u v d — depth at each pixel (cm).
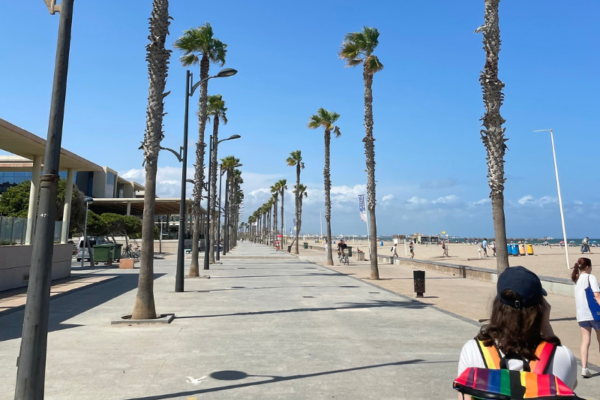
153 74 1069
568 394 158
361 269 2925
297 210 5516
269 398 525
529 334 179
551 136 3025
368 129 2241
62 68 498
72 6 512
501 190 1115
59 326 969
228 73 1667
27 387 449
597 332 629
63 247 2172
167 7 1109
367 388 563
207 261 2777
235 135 2944
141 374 619
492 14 1143
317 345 803
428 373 631
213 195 3638
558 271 2525
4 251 1605
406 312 1186
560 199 2927
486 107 1142
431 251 6275
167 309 1211
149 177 1049
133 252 3969
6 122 1506
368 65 2212
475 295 1573
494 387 167
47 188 479
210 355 727
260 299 1427
